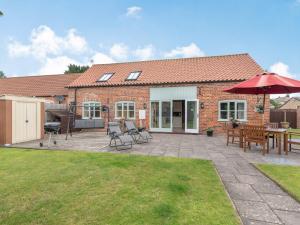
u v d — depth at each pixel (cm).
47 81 2355
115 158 739
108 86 1773
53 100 2086
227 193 455
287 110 2445
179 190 459
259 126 831
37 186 477
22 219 341
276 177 554
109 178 529
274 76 852
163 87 1647
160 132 1642
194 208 383
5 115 1007
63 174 559
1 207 381
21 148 948
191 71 1697
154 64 1947
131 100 1722
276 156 802
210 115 1538
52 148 944
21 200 408
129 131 1142
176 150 912
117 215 356
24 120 1130
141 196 428
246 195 453
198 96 1565
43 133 1272
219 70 1625
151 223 334
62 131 1560
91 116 1827
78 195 431
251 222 348
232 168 645
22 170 595
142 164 659
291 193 450
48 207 381
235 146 1018
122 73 1903
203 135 1488
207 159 745
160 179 525
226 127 1255
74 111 1596
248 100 1457
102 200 409
